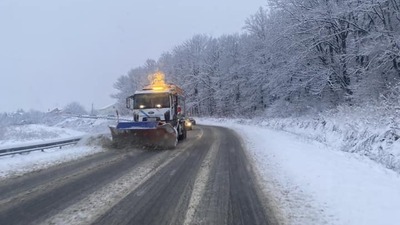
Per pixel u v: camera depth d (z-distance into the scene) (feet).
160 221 19.99
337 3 94.43
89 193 26.66
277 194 25.44
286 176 31.63
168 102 66.23
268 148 54.13
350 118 63.67
